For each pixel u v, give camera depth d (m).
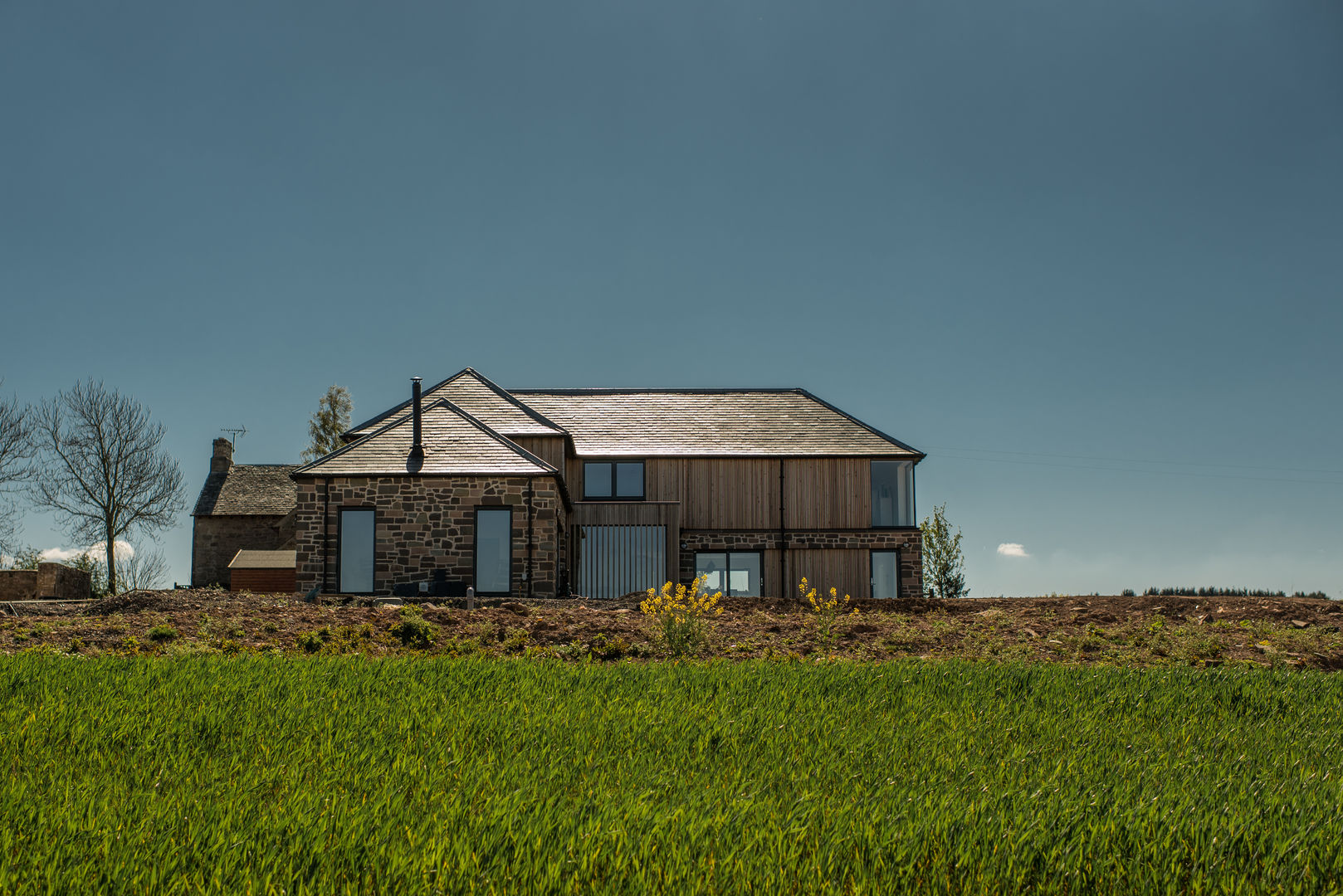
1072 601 16.31
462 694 7.44
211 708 6.65
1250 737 6.55
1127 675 8.88
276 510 37.59
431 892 3.37
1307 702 7.84
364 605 16.62
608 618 13.30
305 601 17.23
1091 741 6.33
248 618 13.09
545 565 22.77
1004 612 14.55
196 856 3.65
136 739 5.82
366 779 4.97
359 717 6.50
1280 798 4.62
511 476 23.03
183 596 15.95
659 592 18.81
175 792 4.69
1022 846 3.84
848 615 13.96
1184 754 5.94
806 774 5.23
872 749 5.92
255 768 5.21
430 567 22.73
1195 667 10.39
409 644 11.70
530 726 6.30
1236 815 4.31
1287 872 3.68
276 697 7.21
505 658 10.12
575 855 3.70
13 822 4.04
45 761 5.31
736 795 4.73
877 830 4.05
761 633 12.57
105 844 3.75
